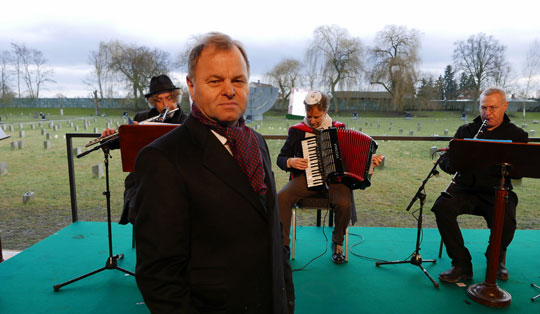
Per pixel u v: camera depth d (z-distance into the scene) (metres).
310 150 3.07
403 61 44.97
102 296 2.61
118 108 56.22
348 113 51.44
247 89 0.99
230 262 0.93
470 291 2.67
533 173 2.32
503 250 2.93
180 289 0.88
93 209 5.48
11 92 52.97
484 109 2.98
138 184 0.90
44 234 4.32
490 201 2.89
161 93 3.02
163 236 0.85
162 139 0.94
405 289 2.76
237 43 1.00
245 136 0.99
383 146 13.71
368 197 6.53
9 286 2.72
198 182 0.89
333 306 2.52
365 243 3.65
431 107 49.31
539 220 5.11
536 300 2.62
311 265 3.16
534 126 27.19
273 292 0.99
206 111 0.95
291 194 3.18
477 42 46.81
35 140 14.98
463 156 2.43
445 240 2.92
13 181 7.50
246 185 0.95
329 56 47.38
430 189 7.19
